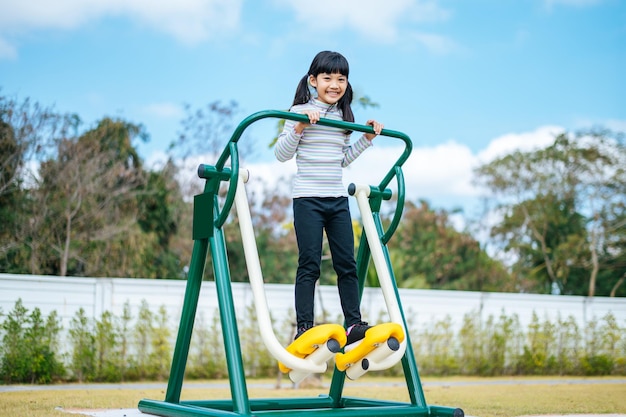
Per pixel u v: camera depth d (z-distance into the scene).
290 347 2.69
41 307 7.16
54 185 14.41
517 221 20.70
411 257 19.86
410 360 3.17
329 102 3.08
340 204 3.05
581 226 20.38
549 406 4.89
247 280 15.94
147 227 15.92
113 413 3.47
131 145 15.88
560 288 20.05
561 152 20.72
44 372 6.95
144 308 7.62
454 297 9.12
